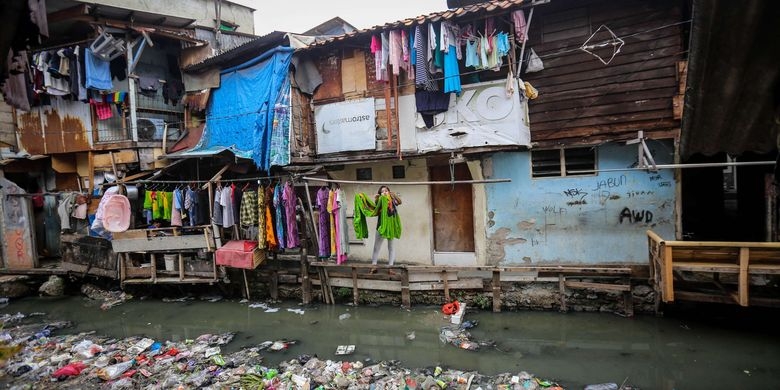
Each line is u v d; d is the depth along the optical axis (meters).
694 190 12.70
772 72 3.28
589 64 9.85
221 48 16.44
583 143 9.97
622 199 10.06
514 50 9.84
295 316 10.95
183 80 13.86
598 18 9.72
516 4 9.05
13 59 5.16
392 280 11.05
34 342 9.82
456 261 11.72
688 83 3.54
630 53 9.51
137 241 12.50
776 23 2.91
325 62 12.16
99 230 12.85
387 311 10.80
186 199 12.00
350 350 8.84
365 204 10.68
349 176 12.81
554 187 10.59
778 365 7.34
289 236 11.09
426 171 11.90
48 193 14.59
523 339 8.90
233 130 12.64
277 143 11.23
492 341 8.88
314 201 13.36
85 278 14.23
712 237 11.12
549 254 10.69
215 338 9.74
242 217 11.28
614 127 9.73
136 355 8.91
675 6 9.09
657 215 9.80
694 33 3.11
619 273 9.52
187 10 18.12
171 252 12.54
